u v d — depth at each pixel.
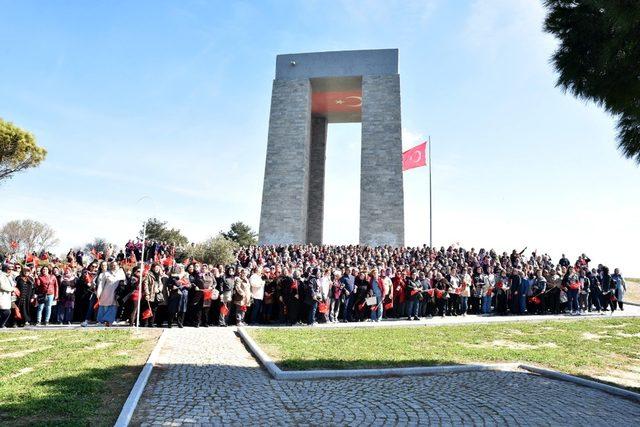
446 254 31.45
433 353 11.83
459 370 9.98
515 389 8.42
